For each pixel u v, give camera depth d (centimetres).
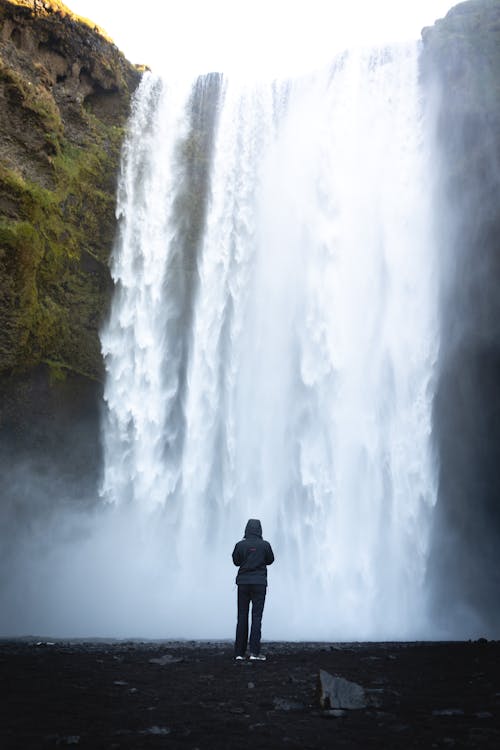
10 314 2127
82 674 760
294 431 2500
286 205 2664
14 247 2089
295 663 891
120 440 2470
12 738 454
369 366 2472
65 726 495
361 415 2450
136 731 482
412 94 2508
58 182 2345
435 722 516
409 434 2411
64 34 2489
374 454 2417
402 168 2505
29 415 2267
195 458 2538
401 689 678
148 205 2648
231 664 869
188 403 2575
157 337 2586
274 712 555
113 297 2530
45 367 2278
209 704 585
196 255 2673
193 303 2641
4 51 2322
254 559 933
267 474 2489
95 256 2491
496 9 2361
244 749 437
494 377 2433
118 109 2702
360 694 588
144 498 2469
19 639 1680
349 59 2662
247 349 2594
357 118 2611
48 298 2322
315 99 2703
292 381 2536
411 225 2469
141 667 834
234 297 2642
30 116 2303
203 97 2825
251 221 2689
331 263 2569
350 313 2519
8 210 2145
